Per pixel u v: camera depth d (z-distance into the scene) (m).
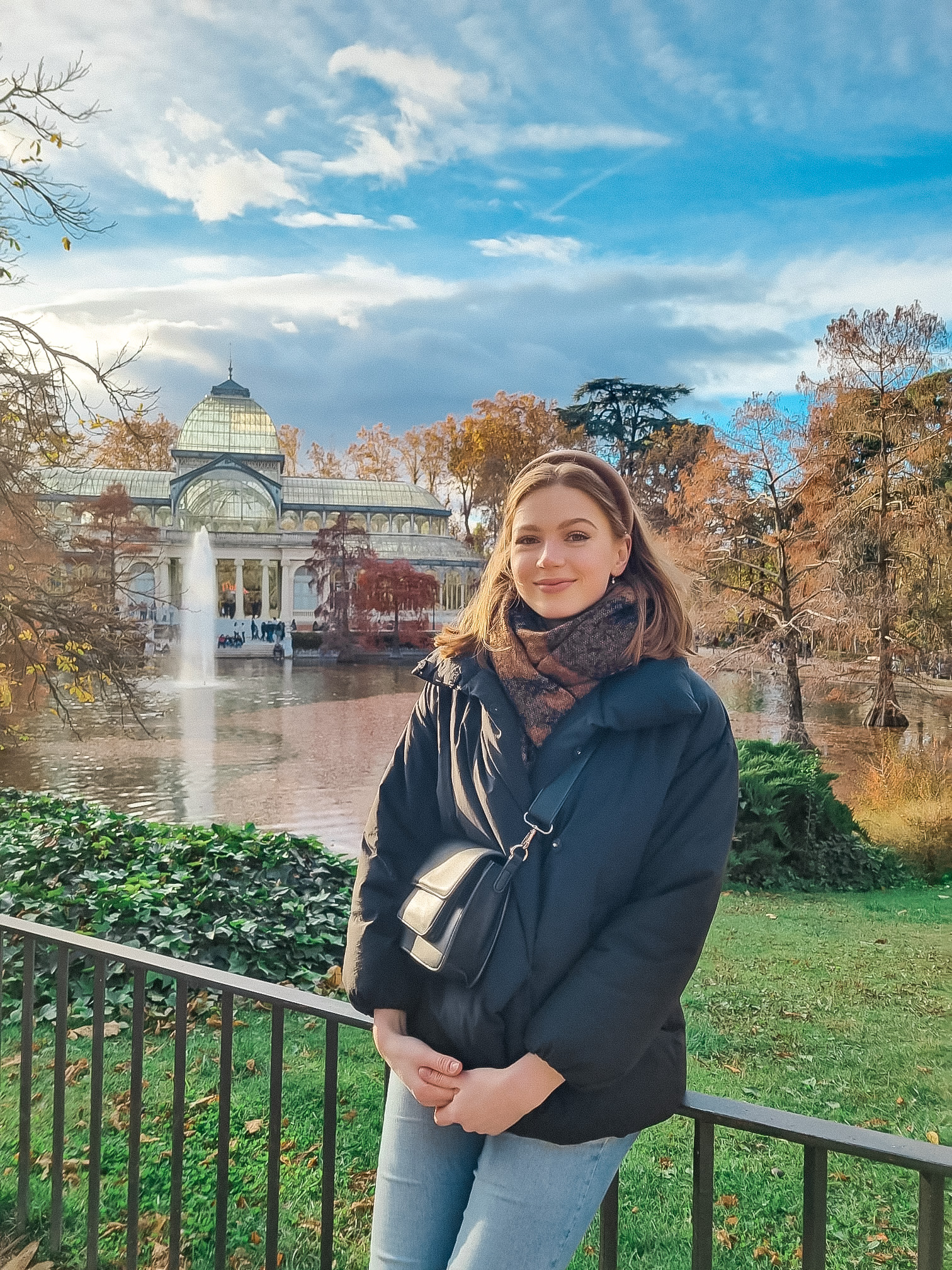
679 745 1.45
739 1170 3.72
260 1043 4.75
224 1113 2.08
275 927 6.02
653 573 1.67
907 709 31.48
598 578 1.60
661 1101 1.42
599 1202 1.50
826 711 31.83
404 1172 1.56
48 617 10.67
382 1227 1.56
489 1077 1.38
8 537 10.69
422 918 1.47
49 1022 4.82
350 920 1.66
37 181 9.48
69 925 5.65
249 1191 3.38
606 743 1.49
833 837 11.09
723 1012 5.90
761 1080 4.82
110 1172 3.45
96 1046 2.34
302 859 7.41
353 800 15.95
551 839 1.45
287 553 68.56
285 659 55.28
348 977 1.60
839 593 25.62
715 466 27.11
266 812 14.92
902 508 26.48
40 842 7.14
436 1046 1.50
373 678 42.94
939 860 11.55
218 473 71.50
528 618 1.64
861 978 6.68
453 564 70.62
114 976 5.23
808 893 10.38
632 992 1.34
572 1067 1.32
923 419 26.83
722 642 28.06
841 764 20.98
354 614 58.06
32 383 9.44
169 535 65.81
